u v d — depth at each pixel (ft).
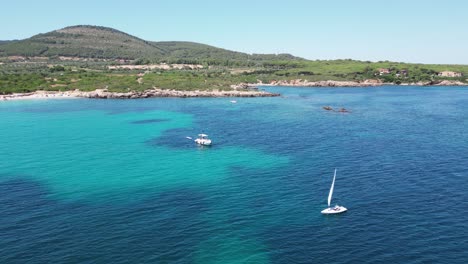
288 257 127.13
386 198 175.11
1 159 252.62
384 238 138.62
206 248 132.87
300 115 437.17
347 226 148.36
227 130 348.38
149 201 176.45
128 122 395.96
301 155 254.47
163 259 125.90
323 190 187.73
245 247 133.39
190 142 302.25
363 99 606.96
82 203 174.70
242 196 181.37
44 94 606.96
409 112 458.91
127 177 213.25
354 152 258.78
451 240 136.15
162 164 239.71
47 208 169.07
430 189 185.37
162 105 526.16
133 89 633.20
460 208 162.61
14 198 181.68
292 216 158.10
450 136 310.45
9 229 148.25
